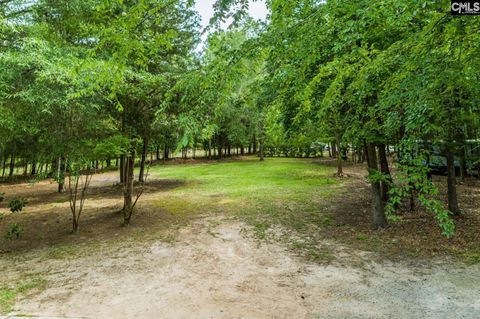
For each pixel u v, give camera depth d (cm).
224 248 571
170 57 966
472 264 451
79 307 357
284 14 219
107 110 775
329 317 327
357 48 230
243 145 3053
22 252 580
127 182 786
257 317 329
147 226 743
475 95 249
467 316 320
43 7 686
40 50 549
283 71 255
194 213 861
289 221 740
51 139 667
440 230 596
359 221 709
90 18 677
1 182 1833
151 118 864
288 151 3109
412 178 212
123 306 359
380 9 197
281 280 427
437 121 272
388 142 552
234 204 952
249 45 217
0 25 546
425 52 205
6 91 559
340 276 433
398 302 355
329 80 436
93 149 677
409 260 479
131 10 212
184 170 2139
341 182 1313
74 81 508
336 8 190
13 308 356
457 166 1210
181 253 550
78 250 582
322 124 649
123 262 511
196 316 333
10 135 809
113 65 229
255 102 745
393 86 253
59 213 926
